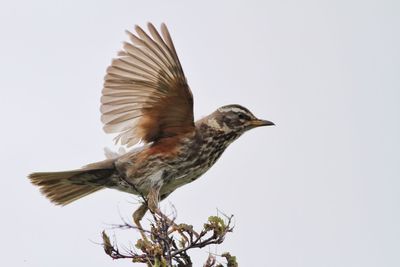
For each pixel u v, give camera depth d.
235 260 9.84
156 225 10.15
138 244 9.75
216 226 9.93
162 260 9.40
